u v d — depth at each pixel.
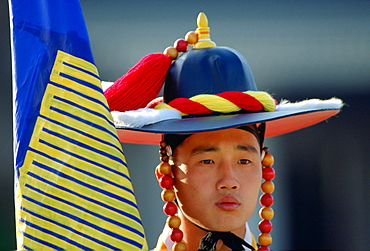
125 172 3.96
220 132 5.12
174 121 5.01
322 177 11.41
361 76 11.35
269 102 5.30
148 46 11.00
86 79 4.02
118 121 4.98
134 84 5.27
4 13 9.95
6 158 9.98
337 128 11.47
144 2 11.16
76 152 3.91
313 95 11.35
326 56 11.40
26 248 3.87
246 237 5.56
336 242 11.40
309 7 11.48
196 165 5.13
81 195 3.86
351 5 11.52
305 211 11.42
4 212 9.88
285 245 11.48
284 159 11.56
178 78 5.34
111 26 11.02
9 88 10.00
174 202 5.51
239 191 5.09
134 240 3.87
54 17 4.06
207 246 5.19
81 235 3.82
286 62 11.37
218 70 5.28
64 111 3.97
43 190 3.89
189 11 11.23
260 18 11.41
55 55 4.02
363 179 11.30
